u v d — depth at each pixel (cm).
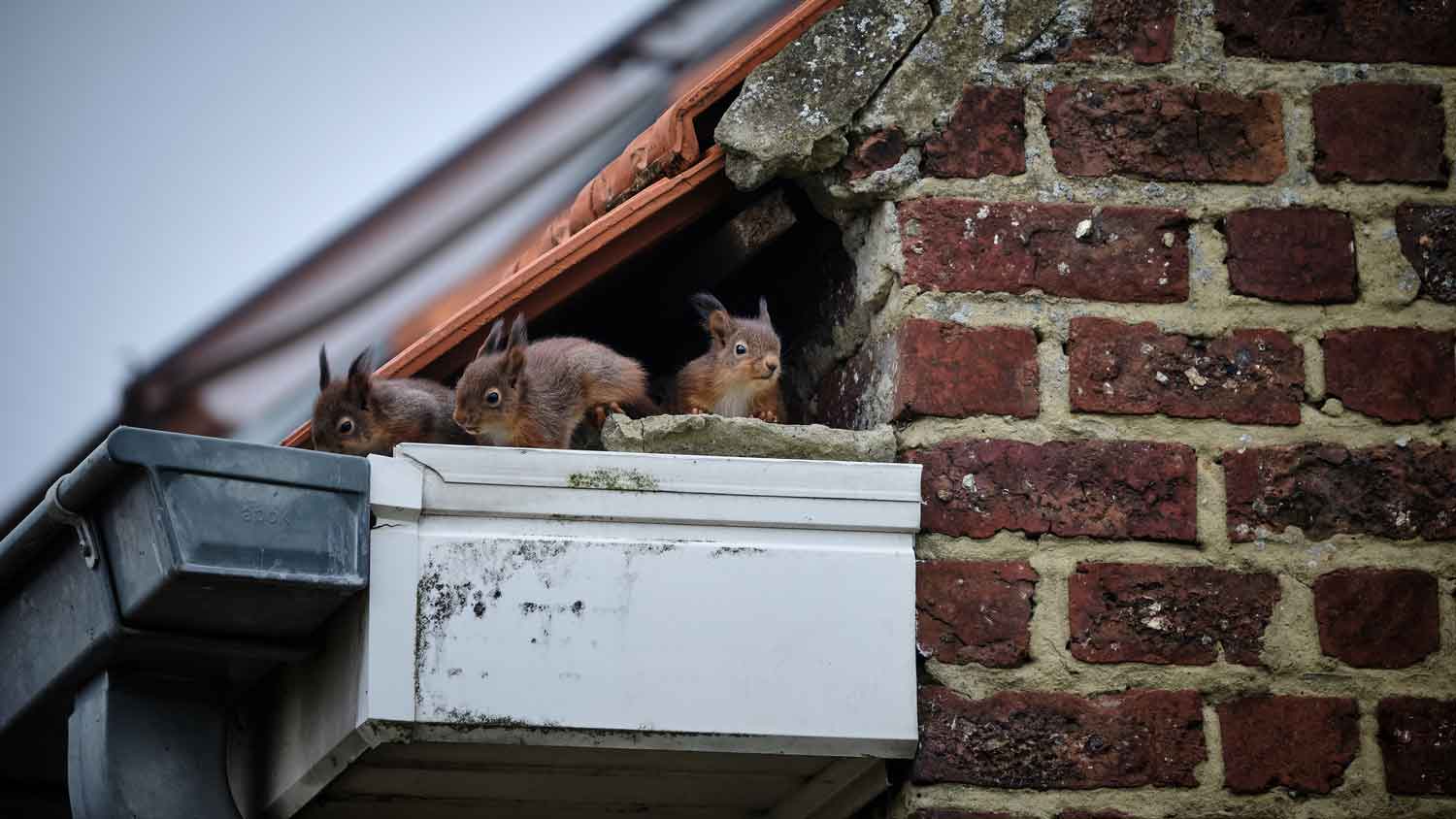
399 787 584
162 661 520
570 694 504
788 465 533
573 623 510
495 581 509
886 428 566
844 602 527
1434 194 596
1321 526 561
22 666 546
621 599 514
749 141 601
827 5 614
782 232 651
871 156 592
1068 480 557
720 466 530
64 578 526
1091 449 561
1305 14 610
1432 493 566
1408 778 538
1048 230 582
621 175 654
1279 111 600
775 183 641
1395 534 562
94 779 507
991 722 533
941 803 525
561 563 514
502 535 514
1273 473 564
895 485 537
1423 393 576
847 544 534
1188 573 553
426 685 496
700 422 556
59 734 578
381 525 506
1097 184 588
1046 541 552
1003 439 560
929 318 571
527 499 518
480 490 516
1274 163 595
